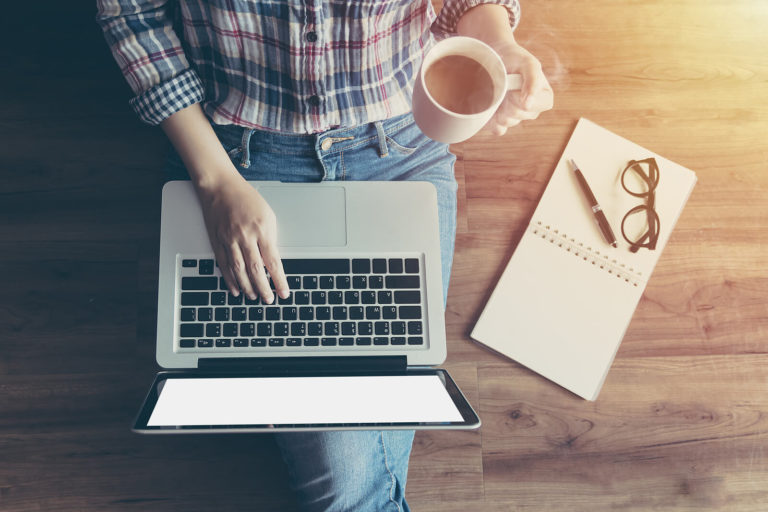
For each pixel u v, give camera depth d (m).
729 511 1.10
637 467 1.10
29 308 1.11
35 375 1.09
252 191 0.85
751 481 1.11
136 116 1.19
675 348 1.14
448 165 1.02
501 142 1.20
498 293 1.11
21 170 1.15
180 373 0.79
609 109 1.22
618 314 1.11
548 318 1.11
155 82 0.80
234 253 0.83
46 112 1.17
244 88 0.83
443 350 0.87
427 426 0.68
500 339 1.10
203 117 0.86
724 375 1.14
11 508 1.05
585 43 1.25
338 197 0.90
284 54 0.77
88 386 1.09
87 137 1.17
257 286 0.84
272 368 0.84
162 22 0.80
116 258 1.14
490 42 0.78
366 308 0.87
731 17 1.27
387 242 0.89
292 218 0.89
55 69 1.19
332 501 0.93
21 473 1.06
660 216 1.16
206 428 0.66
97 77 1.19
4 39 1.19
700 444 1.11
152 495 1.07
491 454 1.10
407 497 1.08
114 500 1.06
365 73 0.82
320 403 0.73
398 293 0.88
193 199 0.87
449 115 0.59
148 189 1.16
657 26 1.26
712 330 1.15
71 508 1.06
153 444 1.08
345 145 0.94
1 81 1.18
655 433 1.11
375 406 0.72
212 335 0.85
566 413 1.11
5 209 1.14
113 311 1.12
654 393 1.12
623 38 1.25
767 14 1.27
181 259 0.86
